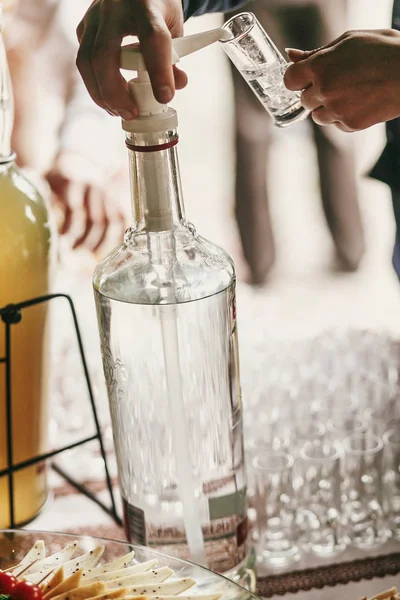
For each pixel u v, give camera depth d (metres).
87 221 1.45
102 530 0.81
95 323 1.15
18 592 0.52
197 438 0.66
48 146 1.82
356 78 0.64
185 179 2.43
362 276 2.30
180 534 0.68
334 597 0.72
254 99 2.22
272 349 1.07
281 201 2.36
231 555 0.69
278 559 0.78
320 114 0.69
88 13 0.61
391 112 0.66
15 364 0.79
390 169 1.08
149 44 0.55
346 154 2.29
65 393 0.98
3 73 0.74
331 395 0.96
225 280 0.64
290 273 2.33
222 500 0.68
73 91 1.72
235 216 2.33
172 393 0.65
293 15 1.99
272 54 0.69
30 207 0.78
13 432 0.81
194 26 2.22
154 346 0.64
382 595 0.60
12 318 0.75
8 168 0.78
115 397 0.67
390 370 1.01
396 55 0.63
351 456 0.82
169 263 0.63
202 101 2.37
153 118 0.59
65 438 0.94
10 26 1.72
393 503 0.82
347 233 2.34
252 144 2.26
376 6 2.04
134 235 0.64
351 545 0.80
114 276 0.63
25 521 0.84
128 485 0.69
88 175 1.48
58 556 0.58
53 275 0.82
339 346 1.07
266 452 0.83
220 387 0.66
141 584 0.54
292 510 0.80
